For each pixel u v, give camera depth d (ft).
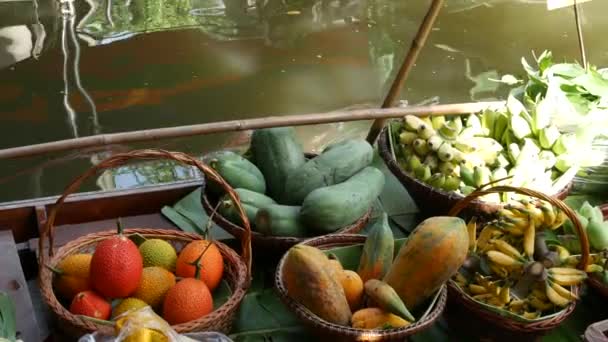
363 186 6.47
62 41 13.53
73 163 10.79
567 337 5.88
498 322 5.35
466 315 5.54
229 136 11.47
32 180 10.36
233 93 12.30
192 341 4.50
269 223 6.15
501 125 7.22
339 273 5.31
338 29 14.46
